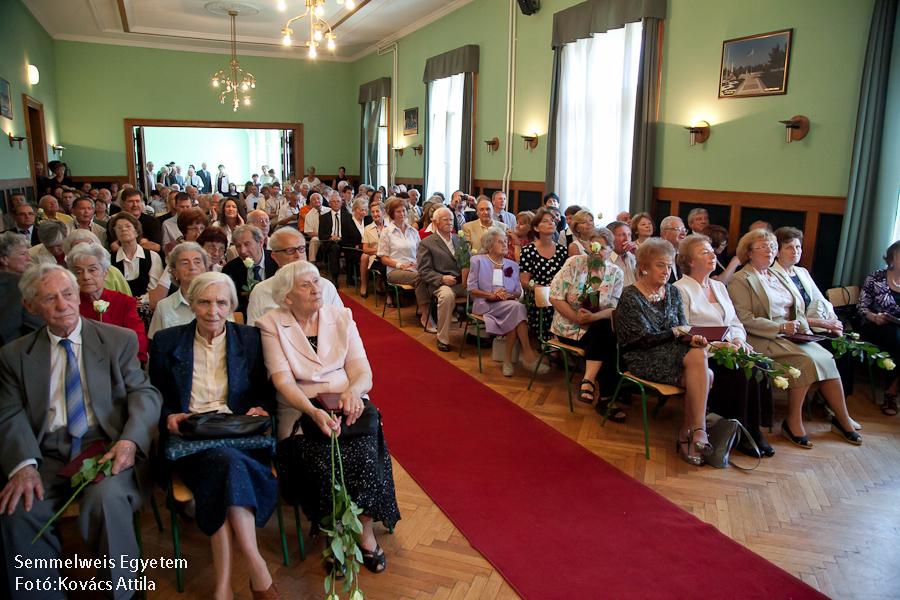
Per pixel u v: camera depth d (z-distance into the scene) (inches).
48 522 79.3
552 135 311.0
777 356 143.7
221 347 97.3
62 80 515.8
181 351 95.0
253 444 88.0
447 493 117.6
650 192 255.1
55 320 86.6
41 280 85.8
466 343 220.5
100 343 91.2
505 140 362.0
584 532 105.0
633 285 142.8
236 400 95.8
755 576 93.4
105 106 533.3
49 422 87.3
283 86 591.8
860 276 185.9
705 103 232.4
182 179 633.6
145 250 166.1
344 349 103.7
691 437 131.2
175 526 90.0
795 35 198.8
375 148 555.5
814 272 199.9
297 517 97.9
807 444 140.4
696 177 238.8
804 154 199.0
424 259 228.4
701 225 211.6
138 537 89.2
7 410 84.6
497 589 91.3
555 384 179.2
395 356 204.2
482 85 383.2
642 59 250.2
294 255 134.8
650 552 99.4
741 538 103.8
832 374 141.4
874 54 175.0
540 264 196.2
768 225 188.1
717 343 133.1
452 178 432.1
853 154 181.2
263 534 106.0
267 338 99.8
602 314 159.6
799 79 198.7
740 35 216.7
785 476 125.9
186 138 841.5
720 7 223.5
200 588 91.6
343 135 619.5
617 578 92.9
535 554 98.9
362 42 542.6
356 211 321.7
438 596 89.7
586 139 294.2
